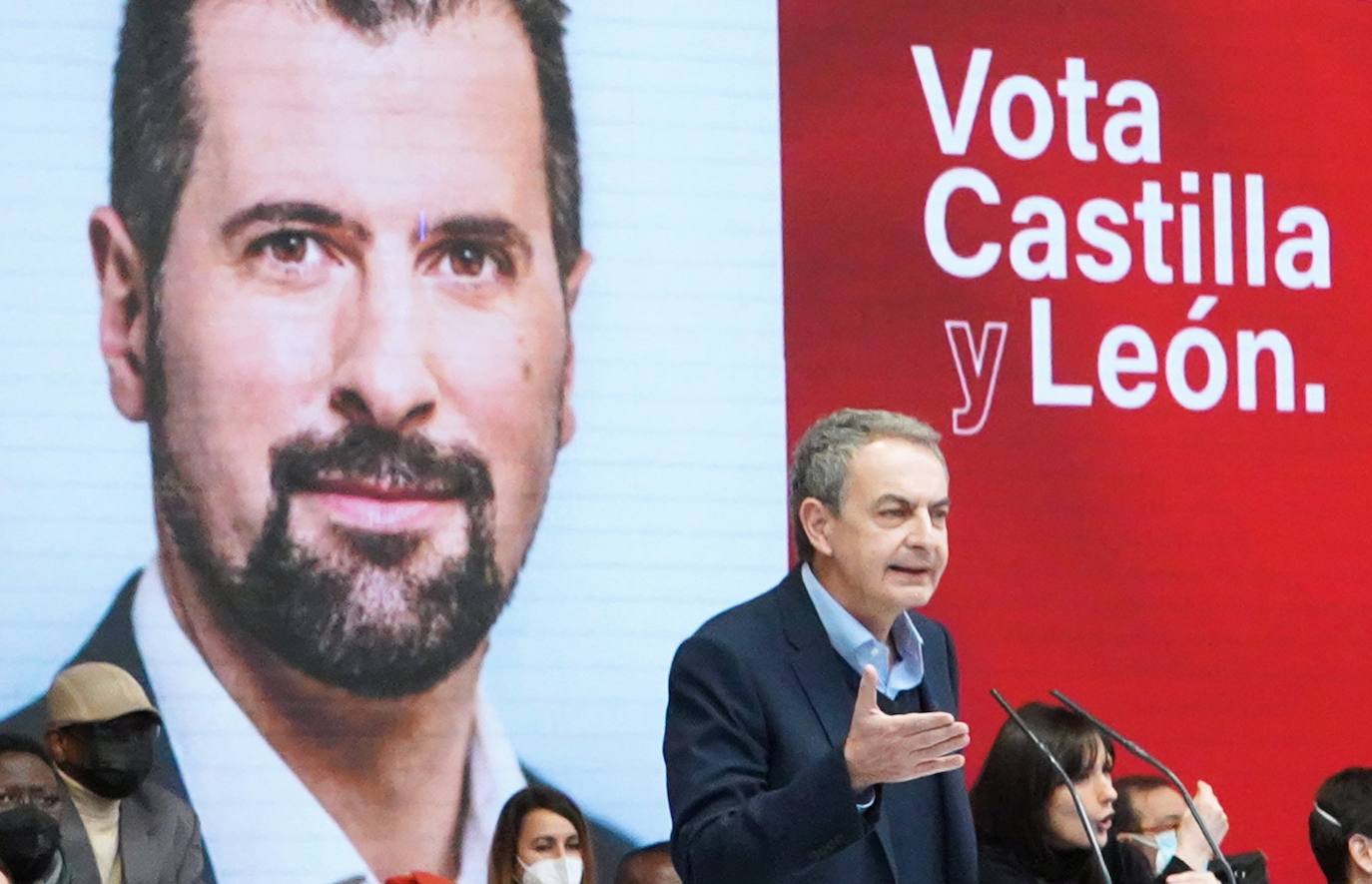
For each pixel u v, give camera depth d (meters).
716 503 12.45
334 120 12.09
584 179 12.45
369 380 11.98
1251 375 13.23
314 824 11.70
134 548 11.66
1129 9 13.32
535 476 12.21
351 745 11.80
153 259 11.80
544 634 12.16
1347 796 10.66
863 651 6.99
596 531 12.28
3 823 9.58
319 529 11.85
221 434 11.78
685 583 12.38
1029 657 12.73
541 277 12.31
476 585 12.06
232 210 11.91
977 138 13.02
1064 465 12.91
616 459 12.34
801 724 6.84
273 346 11.88
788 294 12.66
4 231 11.66
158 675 11.61
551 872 11.38
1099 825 9.60
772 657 6.94
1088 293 13.07
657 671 12.28
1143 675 12.85
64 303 11.70
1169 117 13.31
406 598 11.95
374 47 12.18
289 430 11.86
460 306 12.16
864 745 6.14
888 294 12.78
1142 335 13.12
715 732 6.79
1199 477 13.09
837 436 7.01
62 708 10.55
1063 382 12.98
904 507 6.86
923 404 12.77
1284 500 13.18
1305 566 13.16
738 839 6.26
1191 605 12.98
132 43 11.89
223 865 11.56
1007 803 9.64
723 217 12.62
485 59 12.34
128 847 10.68
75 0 11.85
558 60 12.48
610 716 12.20
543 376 12.27
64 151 11.77
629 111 12.57
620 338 12.41
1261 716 12.98
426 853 11.84
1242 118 13.41
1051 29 13.20
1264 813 12.89
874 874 6.71
